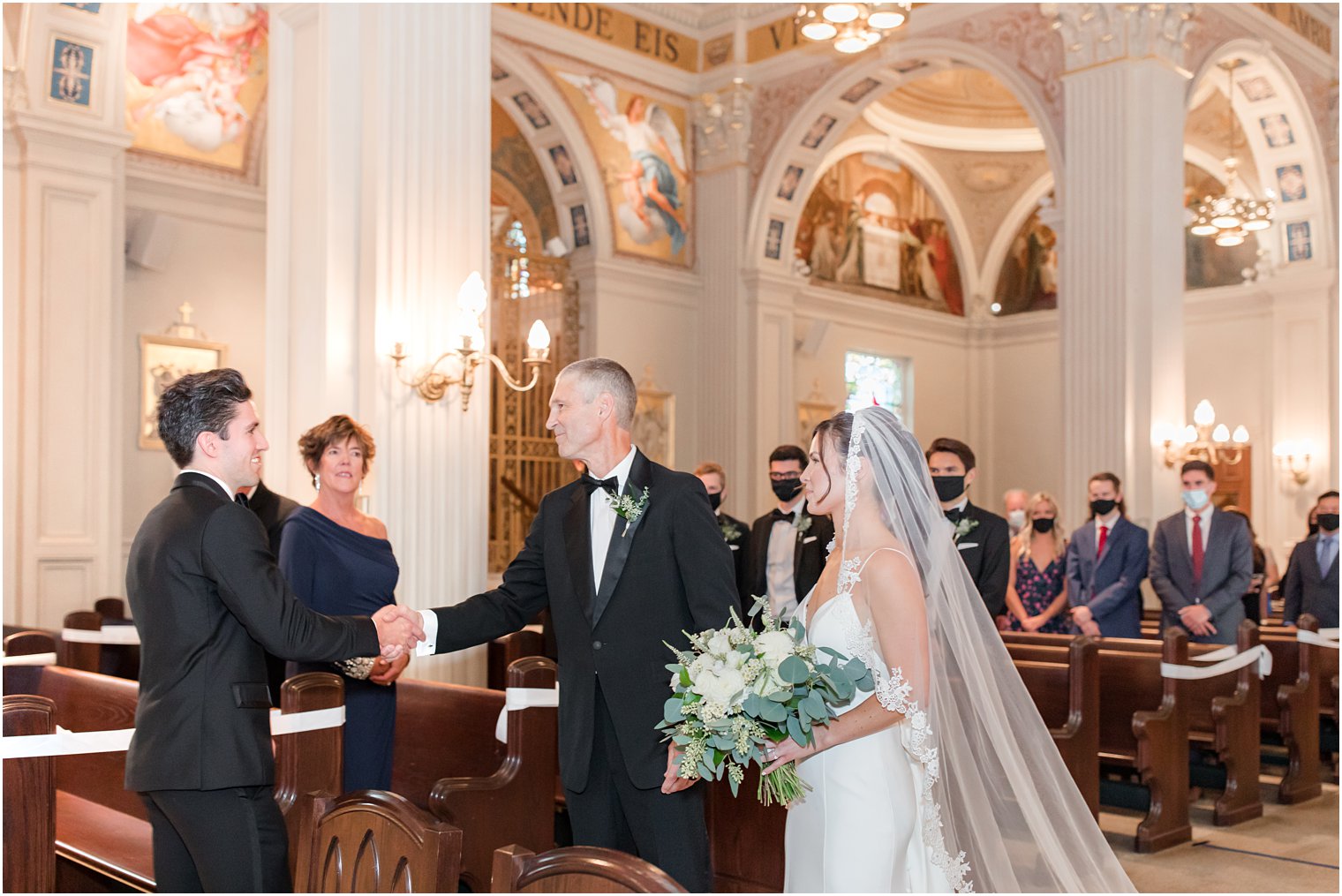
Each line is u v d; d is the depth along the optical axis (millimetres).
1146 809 6176
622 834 3213
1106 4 10336
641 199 13578
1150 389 10133
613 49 13227
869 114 16328
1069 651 5441
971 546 5184
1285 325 14570
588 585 3158
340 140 5988
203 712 2848
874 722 2684
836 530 3004
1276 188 14031
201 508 2906
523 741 4023
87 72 9320
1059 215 10727
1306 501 14398
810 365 16156
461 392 6094
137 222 10359
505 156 13844
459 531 6074
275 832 2955
